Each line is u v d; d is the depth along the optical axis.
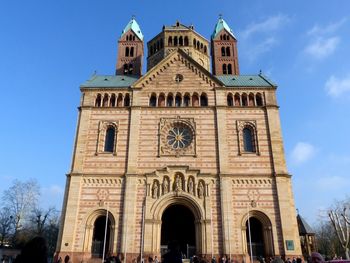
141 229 51.50
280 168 55.16
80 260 50.03
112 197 54.03
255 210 52.59
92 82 66.00
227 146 57.16
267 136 58.34
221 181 54.19
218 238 50.75
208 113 60.59
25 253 8.84
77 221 52.53
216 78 63.16
